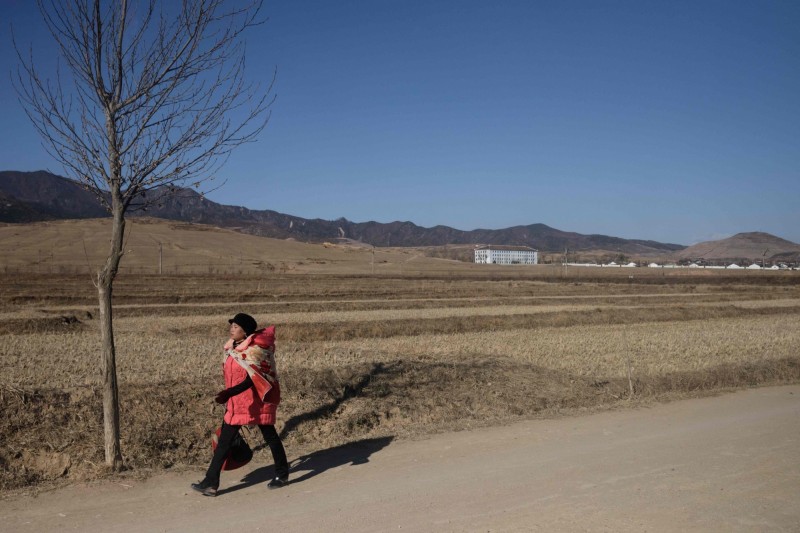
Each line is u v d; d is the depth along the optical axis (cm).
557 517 654
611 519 649
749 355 2012
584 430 1060
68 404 959
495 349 2055
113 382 824
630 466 842
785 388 1527
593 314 3703
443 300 4788
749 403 1316
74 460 830
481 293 5944
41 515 668
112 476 802
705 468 833
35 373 1354
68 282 6094
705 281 10212
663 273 14200
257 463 889
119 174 829
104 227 14350
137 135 830
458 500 707
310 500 717
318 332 2719
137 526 636
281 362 1473
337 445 970
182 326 2784
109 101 825
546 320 3456
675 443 969
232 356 766
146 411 967
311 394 1134
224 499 727
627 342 2300
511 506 687
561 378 1481
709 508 682
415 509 679
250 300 4656
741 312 4197
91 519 657
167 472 828
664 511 672
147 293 4734
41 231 13275
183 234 14875
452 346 2150
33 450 834
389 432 1048
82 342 1969
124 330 2580
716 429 1066
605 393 1409
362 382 1236
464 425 1095
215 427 964
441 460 880
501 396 1291
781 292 6800
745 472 815
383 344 2197
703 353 2041
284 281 7288
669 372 1667
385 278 9369
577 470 823
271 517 660
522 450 930
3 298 4006
